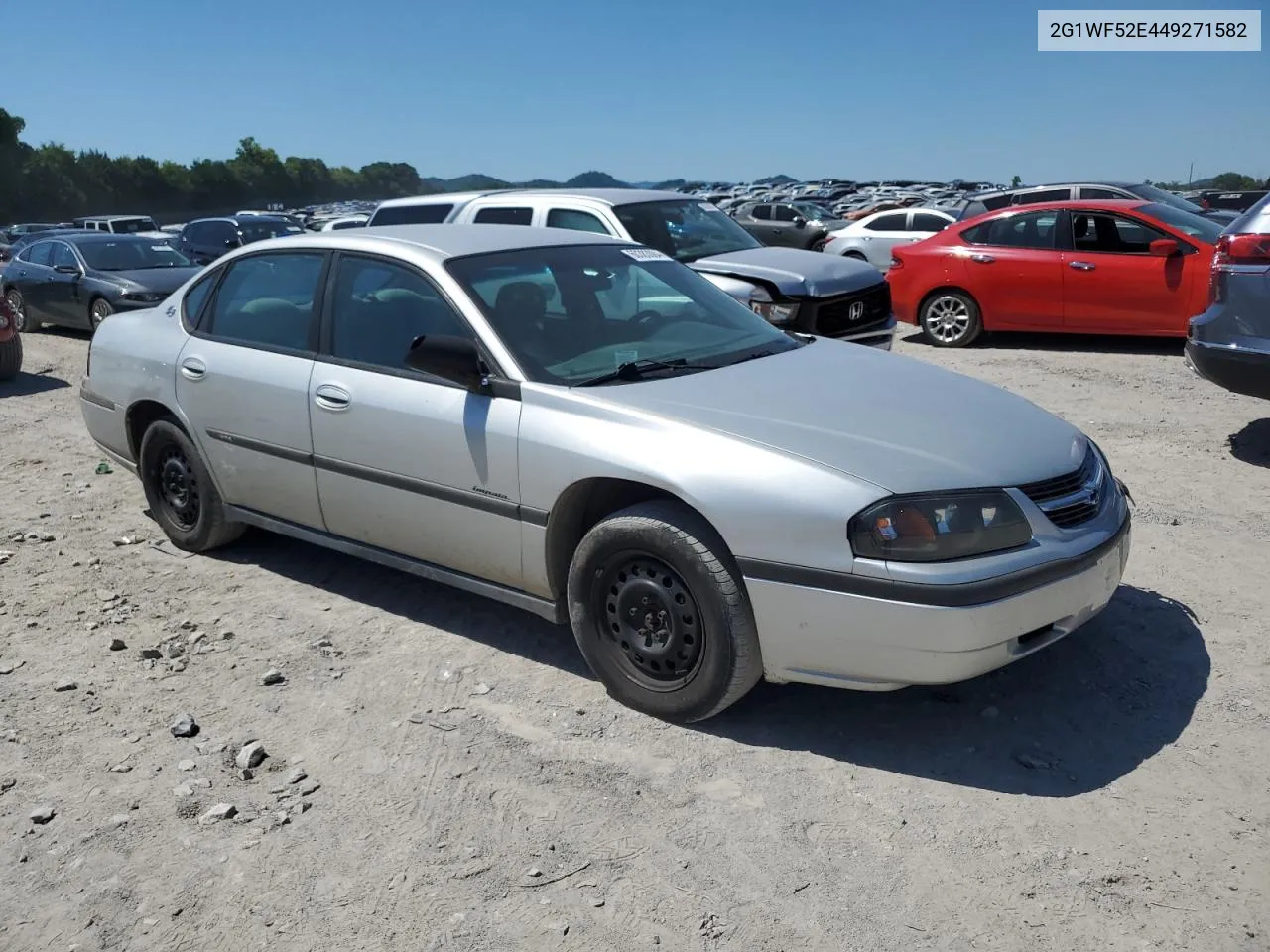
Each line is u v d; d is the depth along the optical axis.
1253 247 6.45
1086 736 3.65
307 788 3.45
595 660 3.95
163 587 5.17
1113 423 7.82
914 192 53.62
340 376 4.54
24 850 3.18
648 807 3.32
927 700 3.92
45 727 3.88
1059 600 3.44
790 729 3.75
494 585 4.27
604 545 3.77
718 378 4.11
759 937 2.76
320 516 4.77
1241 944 2.68
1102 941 2.71
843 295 8.80
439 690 4.09
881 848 3.09
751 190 70.00
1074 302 11.00
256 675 4.25
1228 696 3.86
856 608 3.33
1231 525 5.60
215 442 5.13
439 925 2.83
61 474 7.27
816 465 3.42
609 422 3.77
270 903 2.93
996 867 3.00
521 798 3.38
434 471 4.21
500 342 4.13
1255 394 6.67
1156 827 3.15
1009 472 3.48
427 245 4.59
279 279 5.00
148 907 2.93
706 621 3.58
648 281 4.90
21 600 5.03
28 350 13.48
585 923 2.82
